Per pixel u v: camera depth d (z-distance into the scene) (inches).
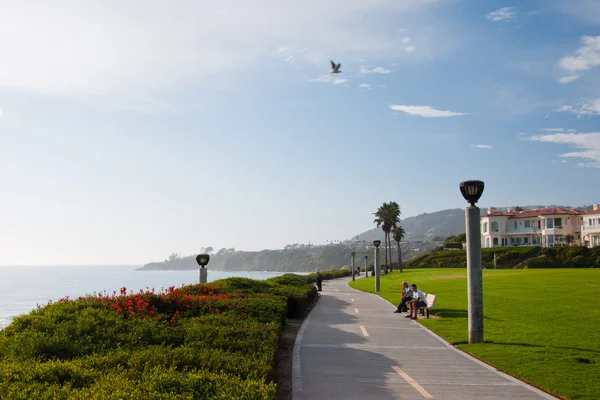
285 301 719.7
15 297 2501.2
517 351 502.9
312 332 653.3
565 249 3014.3
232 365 323.9
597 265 2770.7
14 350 347.6
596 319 738.8
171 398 238.1
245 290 841.5
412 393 357.4
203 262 981.2
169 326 460.4
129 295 562.3
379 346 549.0
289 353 506.0
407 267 4008.4
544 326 679.7
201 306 599.5
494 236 4050.2
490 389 370.0
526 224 3961.6
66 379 276.7
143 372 290.7
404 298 908.0
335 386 374.0
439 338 606.2
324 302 1158.3
